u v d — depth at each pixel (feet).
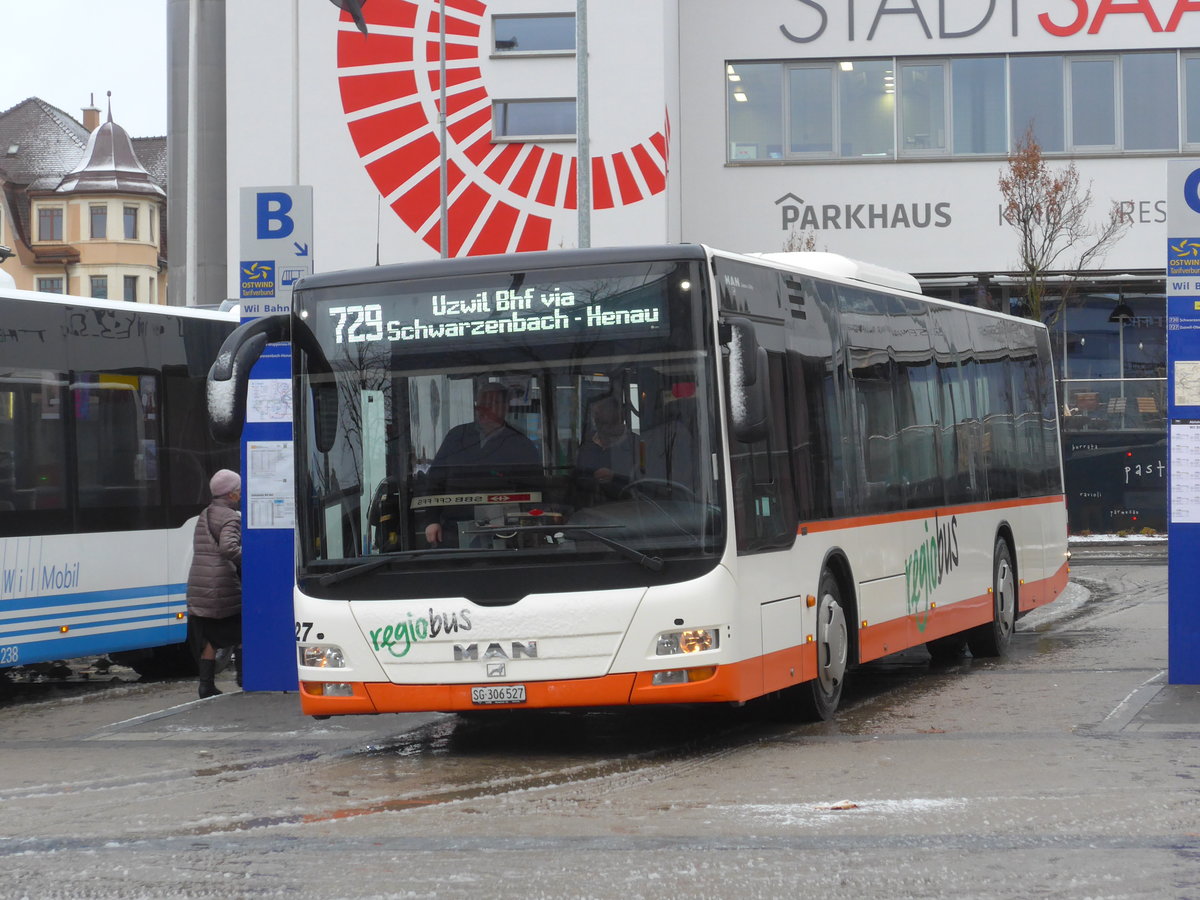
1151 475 132.05
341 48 138.92
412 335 39.09
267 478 51.62
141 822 32.78
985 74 146.10
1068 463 132.98
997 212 145.89
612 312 38.24
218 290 151.12
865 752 38.86
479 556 37.91
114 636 57.67
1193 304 46.70
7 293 54.39
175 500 60.64
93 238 370.94
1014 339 65.10
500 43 138.82
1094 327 149.18
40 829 32.35
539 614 37.47
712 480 37.68
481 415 38.45
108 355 58.18
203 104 151.53
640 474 37.73
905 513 50.29
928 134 146.82
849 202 147.33
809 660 42.60
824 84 147.64
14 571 53.88
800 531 42.11
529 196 138.21
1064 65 145.38
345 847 29.71
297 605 39.29
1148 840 28.68
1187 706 44.29
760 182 147.95
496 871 27.43
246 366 40.09
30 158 379.14
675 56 145.79
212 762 40.34
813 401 43.83
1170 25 143.95
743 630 38.24
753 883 26.21
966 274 146.82
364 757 40.52
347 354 39.45
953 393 56.39
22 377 54.65
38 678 64.80
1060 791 33.22
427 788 35.73
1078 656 58.59
